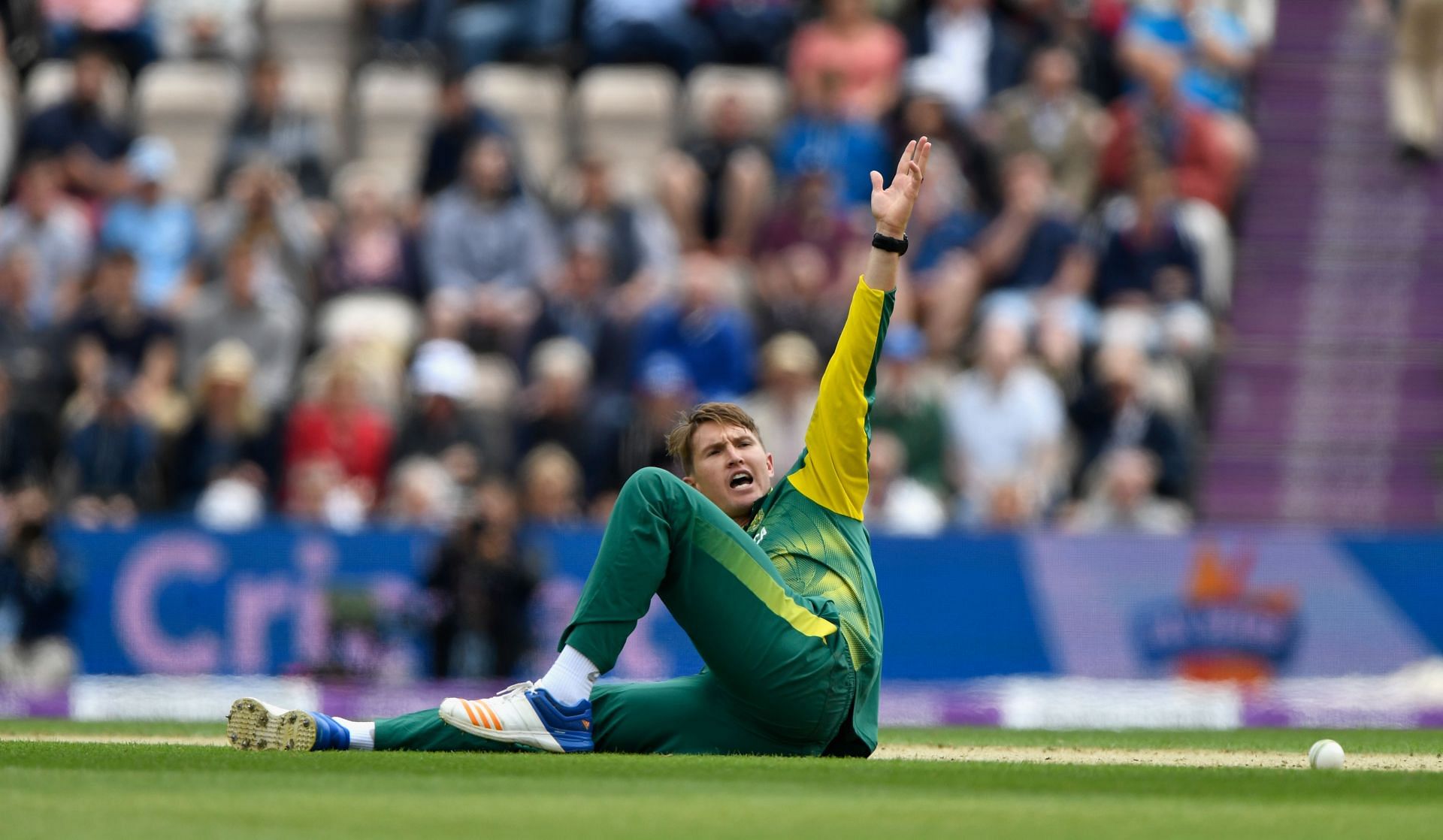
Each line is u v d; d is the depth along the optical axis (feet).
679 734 58.80
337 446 145.59
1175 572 131.13
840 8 185.88
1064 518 145.59
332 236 170.09
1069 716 122.42
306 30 199.93
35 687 128.36
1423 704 123.75
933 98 176.14
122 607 131.44
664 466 143.02
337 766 51.62
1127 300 165.37
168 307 164.45
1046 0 189.37
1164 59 182.80
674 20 191.01
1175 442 152.15
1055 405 150.61
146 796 43.21
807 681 57.62
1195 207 178.09
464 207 169.58
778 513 61.57
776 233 167.43
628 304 157.48
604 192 168.96
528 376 157.69
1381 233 187.21
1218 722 121.29
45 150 182.70
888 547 132.05
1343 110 197.16
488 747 57.11
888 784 48.57
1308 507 167.84
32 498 131.13
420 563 130.72
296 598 130.93
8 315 158.20
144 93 193.26
